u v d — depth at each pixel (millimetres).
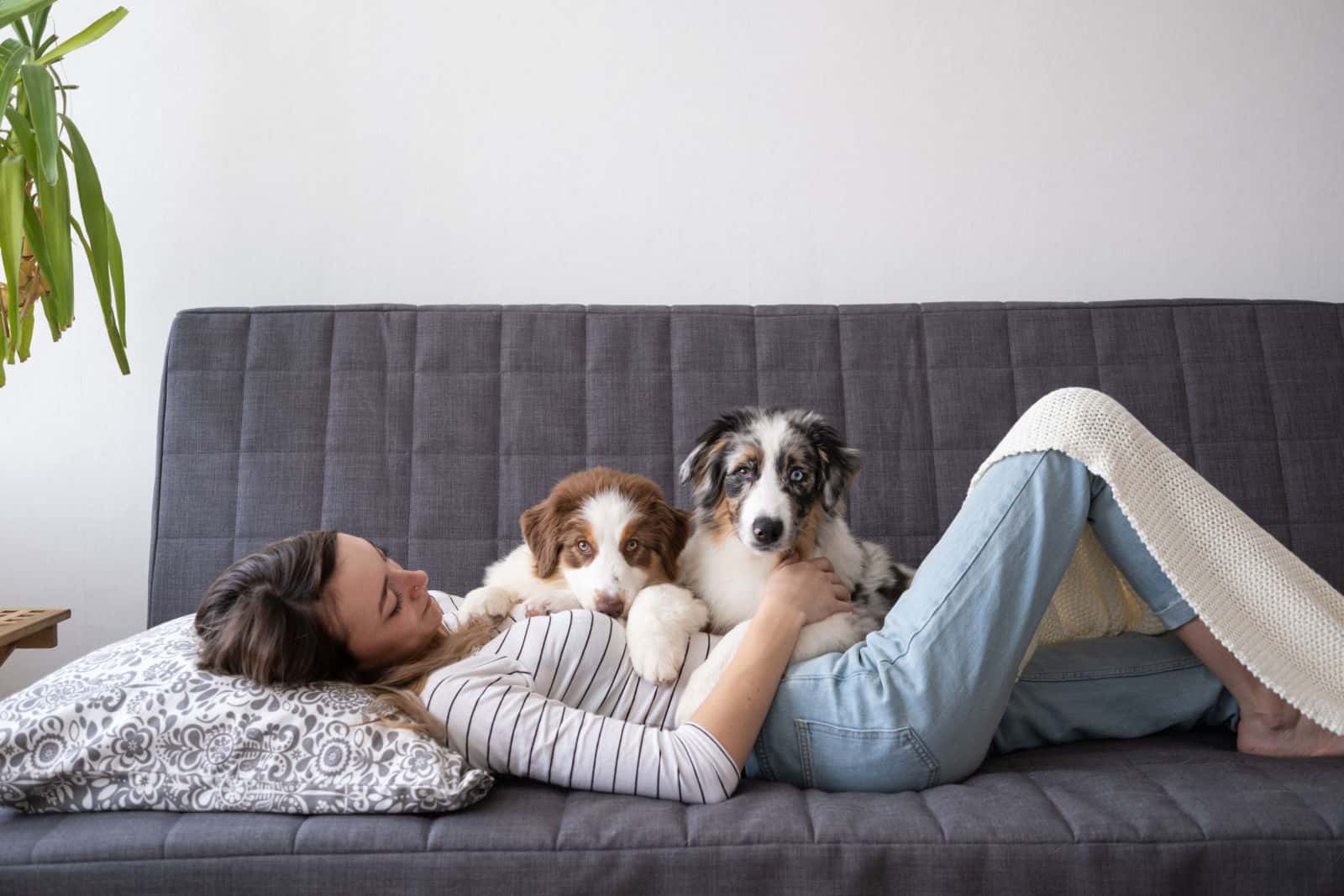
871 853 1212
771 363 2309
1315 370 2285
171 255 2598
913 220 2672
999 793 1329
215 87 2594
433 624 1537
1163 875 1201
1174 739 1575
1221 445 2248
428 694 1371
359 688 1381
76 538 2607
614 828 1236
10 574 2602
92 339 2592
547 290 2654
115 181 2578
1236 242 2676
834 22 2652
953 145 2662
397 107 2629
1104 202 2672
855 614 1578
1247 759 1432
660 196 2656
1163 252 2676
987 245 2674
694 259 2666
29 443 2596
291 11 2600
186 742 1290
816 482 1670
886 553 1938
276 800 1268
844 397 2293
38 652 2613
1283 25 2662
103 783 1287
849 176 2664
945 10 2652
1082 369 2297
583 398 2281
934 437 2271
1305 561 2191
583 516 1637
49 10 2402
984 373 2301
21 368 2584
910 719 1364
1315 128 2672
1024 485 1427
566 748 1323
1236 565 1420
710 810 1287
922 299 2676
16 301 1989
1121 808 1264
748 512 1610
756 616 1479
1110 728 1581
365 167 2627
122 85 2572
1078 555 1649
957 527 1468
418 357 2291
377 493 2207
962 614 1387
